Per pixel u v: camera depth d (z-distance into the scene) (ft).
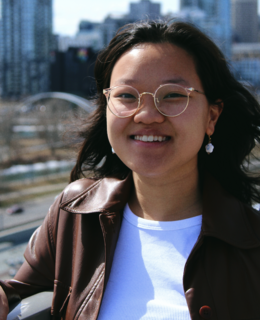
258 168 5.48
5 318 3.99
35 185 109.50
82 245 4.27
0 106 243.19
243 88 4.54
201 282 3.57
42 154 152.35
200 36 3.92
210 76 3.98
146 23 3.99
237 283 3.57
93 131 5.29
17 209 78.48
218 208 3.94
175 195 4.16
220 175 4.99
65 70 290.97
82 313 3.87
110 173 5.57
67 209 4.47
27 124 210.18
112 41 4.20
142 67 3.75
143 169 3.79
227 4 421.18
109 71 4.30
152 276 3.83
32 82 403.34
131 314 3.70
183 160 3.80
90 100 5.32
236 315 3.46
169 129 3.68
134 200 4.55
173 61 3.75
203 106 3.92
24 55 396.57
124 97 3.85
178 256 3.87
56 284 4.28
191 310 3.45
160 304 3.64
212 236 3.78
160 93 3.66
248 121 4.69
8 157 139.03
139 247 4.06
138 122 3.71
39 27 404.57
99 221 4.42
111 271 4.05
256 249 3.69
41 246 4.68
